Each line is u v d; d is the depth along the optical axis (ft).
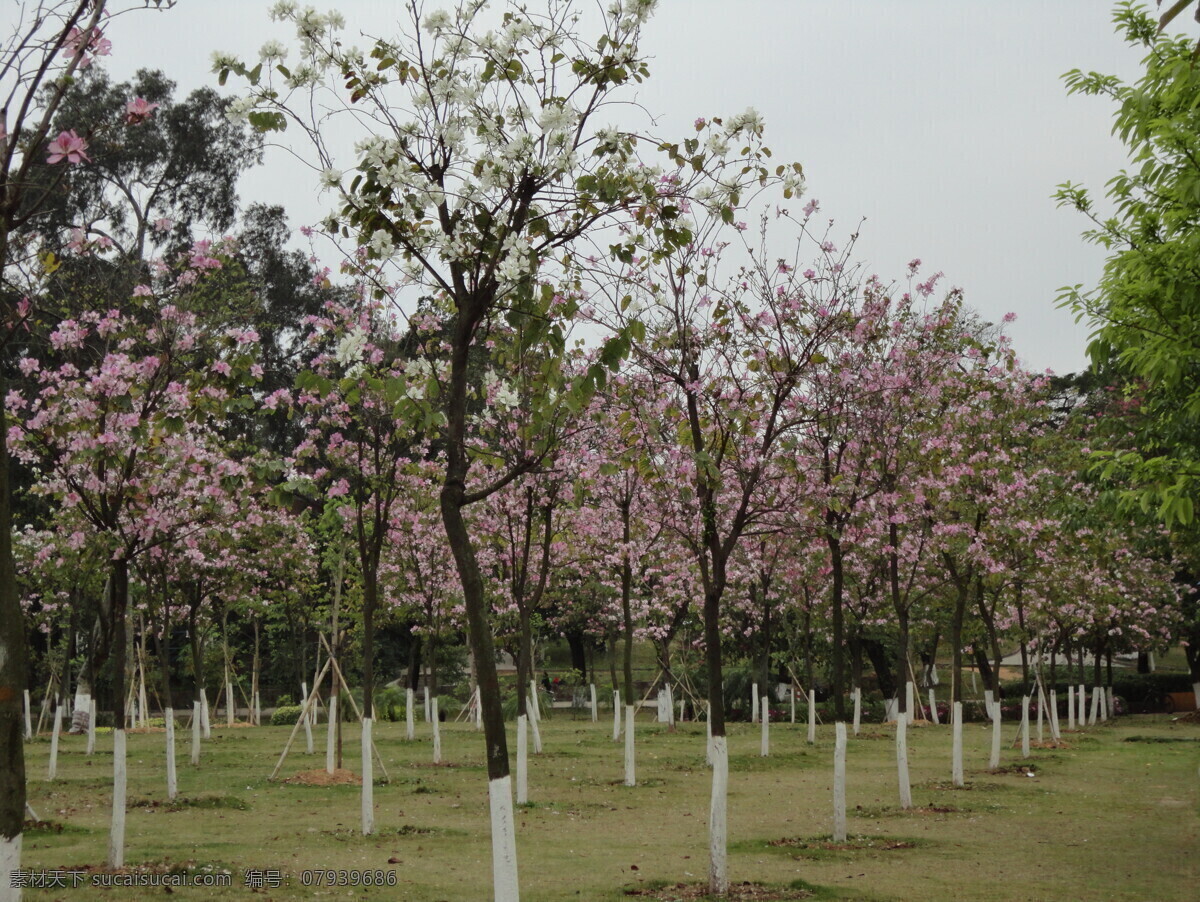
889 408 48.91
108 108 107.65
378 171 24.56
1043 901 32.86
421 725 118.62
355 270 28.81
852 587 96.99
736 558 93.20
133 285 59.16
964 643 106.01
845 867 38.65
